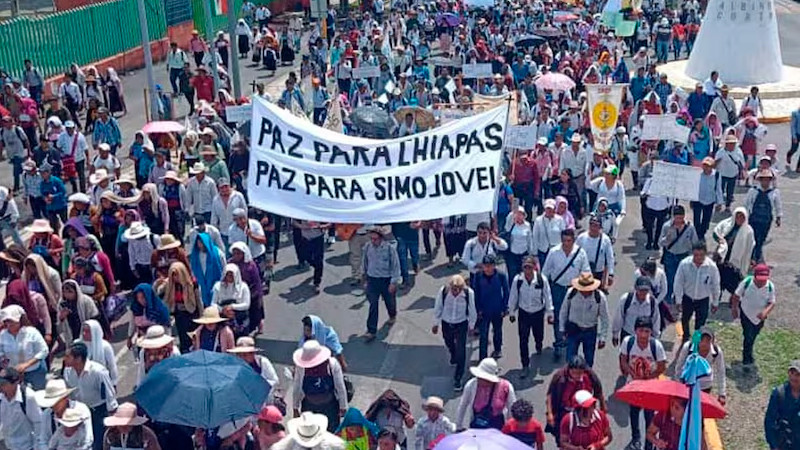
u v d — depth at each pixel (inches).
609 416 466.9
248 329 526.0
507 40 1485.0
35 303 478.9
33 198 721.6
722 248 559.8
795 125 914.1
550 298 497.4
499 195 646.5
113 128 868.0
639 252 703.1
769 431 376.8
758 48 1293.1
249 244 588.1
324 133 551.5
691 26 1631.4
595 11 1886.1
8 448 368.2
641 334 418.0
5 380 363.6
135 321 482.3
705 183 684.1
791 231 748.6
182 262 517.3
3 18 1750.7
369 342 555.5
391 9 2100.1
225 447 366.0
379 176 543.2
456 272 670.5
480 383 381.4
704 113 987.9
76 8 1456.7
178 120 1134.4
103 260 526.0
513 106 786.8
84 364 393.1
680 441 330.6
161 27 1628.9
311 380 398.6
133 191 639.8
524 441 354.0
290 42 1683.1
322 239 632.4
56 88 1295.5
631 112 930.1
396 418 367.9
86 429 361.7
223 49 1510.8
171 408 329.7
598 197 648.4
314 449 331.0
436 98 1000.9
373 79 1166.3
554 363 525.3
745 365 507.2
